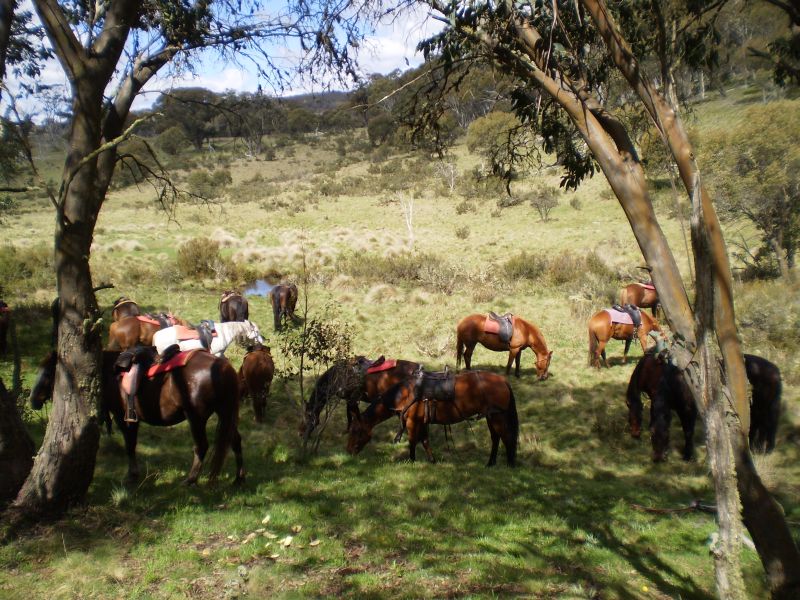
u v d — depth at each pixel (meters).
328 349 9.38
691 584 5.32
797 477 7.84
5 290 19.55
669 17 3.83
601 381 12.91
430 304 20.31
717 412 3.04
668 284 3.36
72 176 5.22
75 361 5.74
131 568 5.02
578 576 5.36
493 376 8.59
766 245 21.48
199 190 56.06
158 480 7.08
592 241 33.19
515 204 45.00
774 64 5.11
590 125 3.57
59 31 5.35
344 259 28.88
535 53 3.83
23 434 5.89
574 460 9.10
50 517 5.64
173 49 6.14
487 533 6.22
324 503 6.71
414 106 5.18
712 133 20.69
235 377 6.85
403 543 5.82
